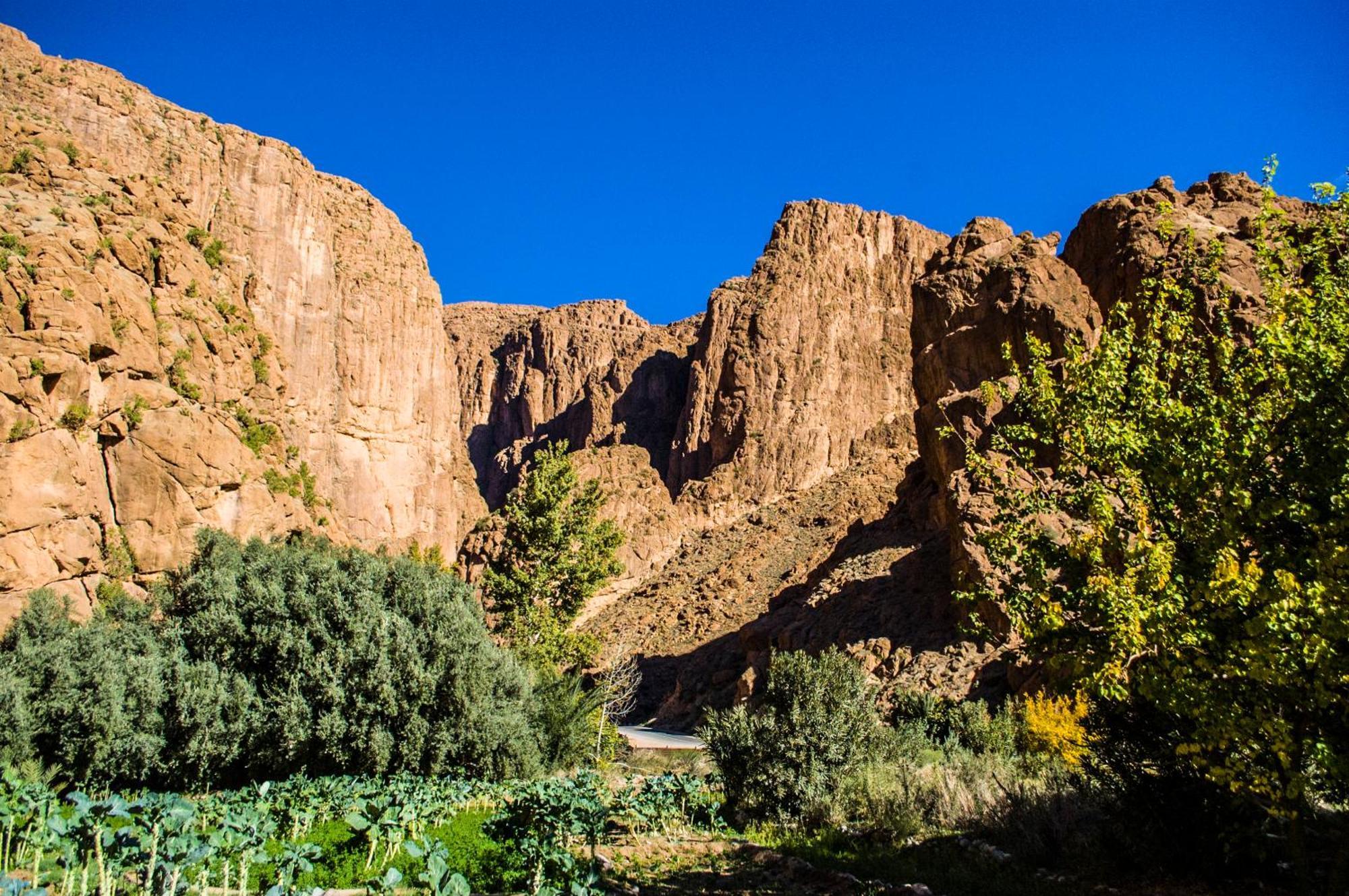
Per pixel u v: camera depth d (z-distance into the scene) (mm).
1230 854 11648
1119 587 10125
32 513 38656
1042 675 32375
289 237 123688
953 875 12797
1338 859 10344
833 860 14766
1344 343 10148
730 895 12805
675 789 19688
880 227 158875
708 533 121250
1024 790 15336
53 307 42469
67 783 20703
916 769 18812
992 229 73375
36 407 40250
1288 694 9359
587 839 16828
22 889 8422
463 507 152500
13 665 22562
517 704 25688
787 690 19234
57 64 107562
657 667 79000
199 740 22391
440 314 157500
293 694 23562
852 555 63531
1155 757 12547
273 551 29406
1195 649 9906
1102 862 13008
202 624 24750
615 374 178875
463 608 26656
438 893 9195
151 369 47531
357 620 24609
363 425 130875
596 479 39438
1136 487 11172
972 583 12641
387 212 158250
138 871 10852
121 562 42094
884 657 43281
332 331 128000
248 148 122812
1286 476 10227
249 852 10625
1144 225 51938
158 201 61969
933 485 63094
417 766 23594
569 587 38469
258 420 60188
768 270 153750
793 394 137125
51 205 50531
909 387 141375
